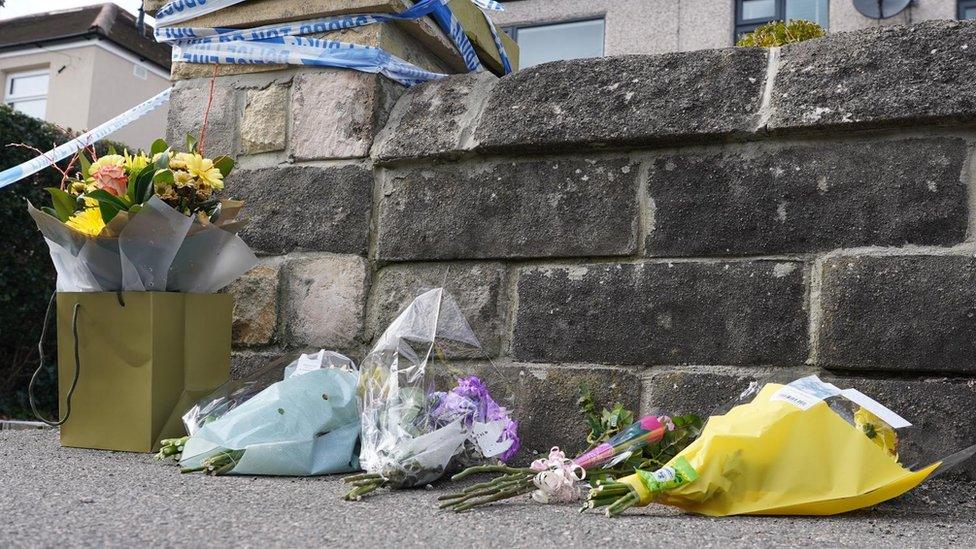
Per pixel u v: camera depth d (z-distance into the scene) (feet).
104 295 9.00
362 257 9.95
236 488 7.18
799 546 5.50
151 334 8.82
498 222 9.37
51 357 22.20
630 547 5.39
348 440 8.27
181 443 8.38
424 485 7.68
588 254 8.98
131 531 5.38
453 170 9.66
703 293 8.53
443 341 8.50
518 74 9.78
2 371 21.49
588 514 6.53
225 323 9.59
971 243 7.72
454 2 11.47
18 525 5.42
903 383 7.75
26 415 21.22
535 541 5.51
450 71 12.04
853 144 8.19
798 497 6.46
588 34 37.06
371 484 7.22
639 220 8.86
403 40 10.74
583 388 8.72
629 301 8.78
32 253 21.13
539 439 8.92
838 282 8.02
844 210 8.14
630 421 8.23
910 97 7.89
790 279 8.25
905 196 7.95
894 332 7.80
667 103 8.80
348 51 10.24
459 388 8.16
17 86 46.44
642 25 35.81
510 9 37.99
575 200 9.09
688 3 35.22
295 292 10.18
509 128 9.30
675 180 8.76
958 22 8.20
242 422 7.97
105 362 9.03
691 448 6.72
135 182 8.93
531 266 9.25
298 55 10.42
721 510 6.53
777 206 8.36
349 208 10.05
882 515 6.66
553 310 9.06
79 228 8.96
